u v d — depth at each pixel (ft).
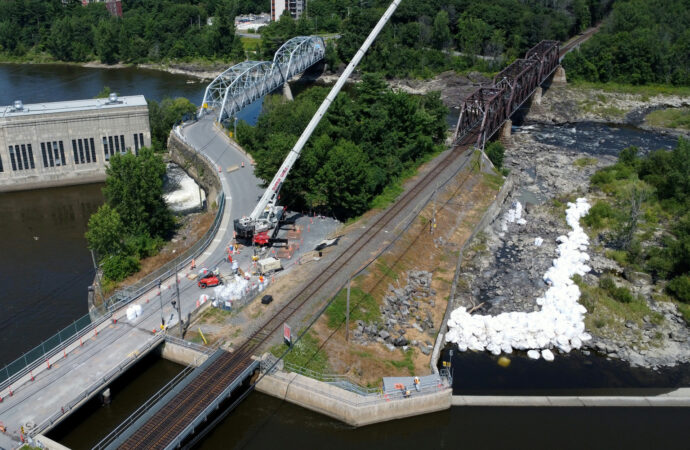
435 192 404.57
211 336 269.85
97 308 286.05
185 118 615.98
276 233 370.32
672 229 420.36
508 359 289.53
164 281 313.53
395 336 286.25
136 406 245.04
